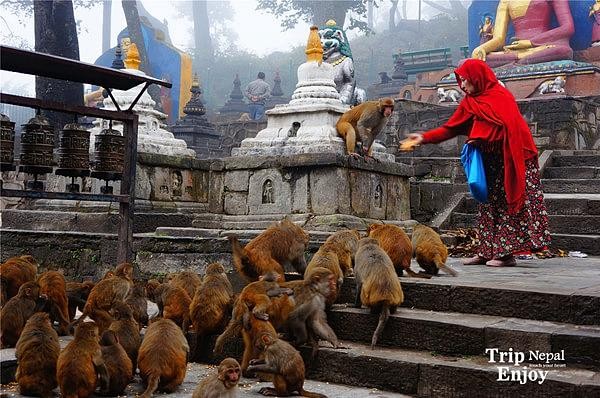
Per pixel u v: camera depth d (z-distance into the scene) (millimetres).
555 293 5195
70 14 17453
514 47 22375
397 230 6316
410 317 5270
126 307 5258
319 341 5402
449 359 4902
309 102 9539
